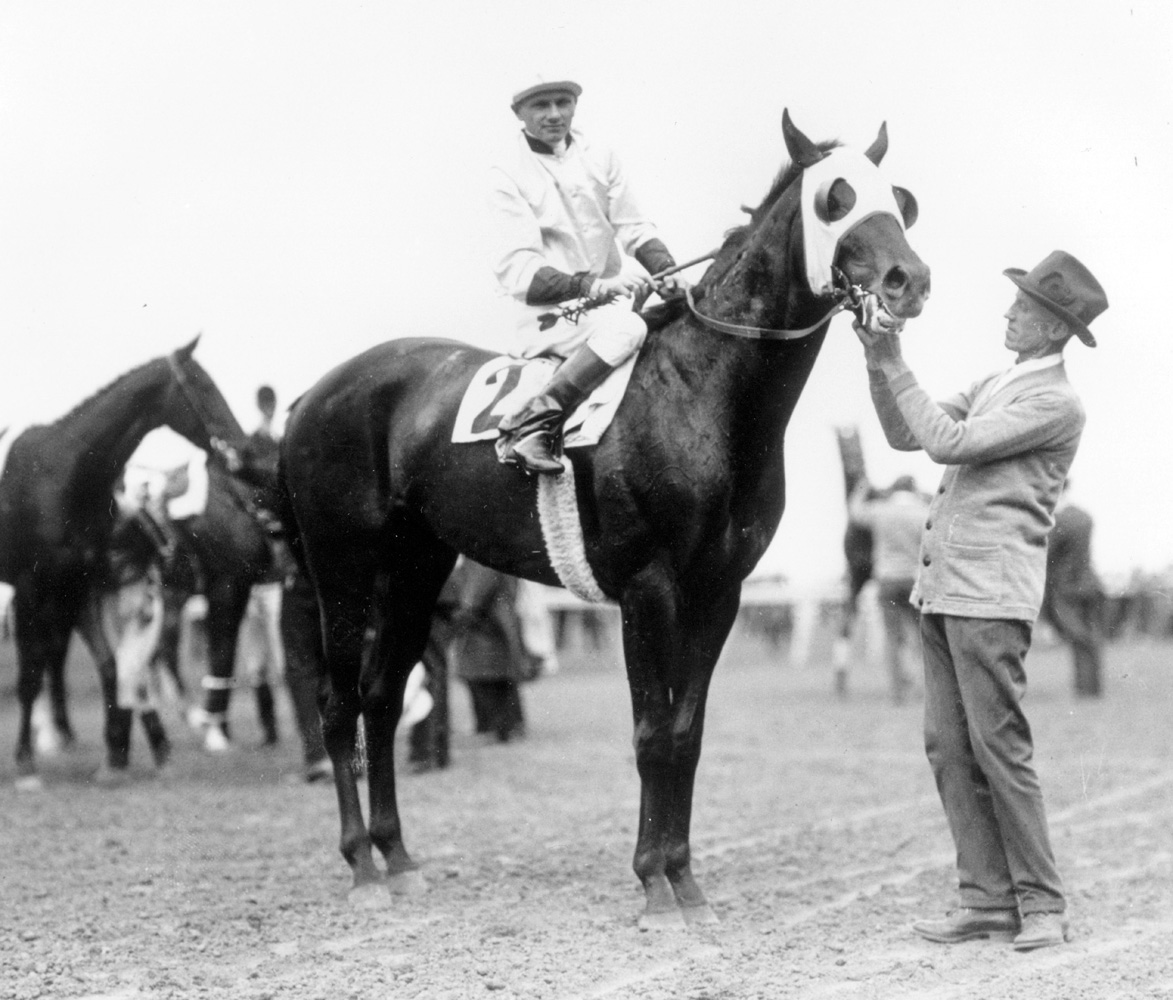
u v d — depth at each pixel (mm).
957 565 5004
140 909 5715
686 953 4953
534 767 9781
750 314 5129
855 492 14398
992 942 5031
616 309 5250
